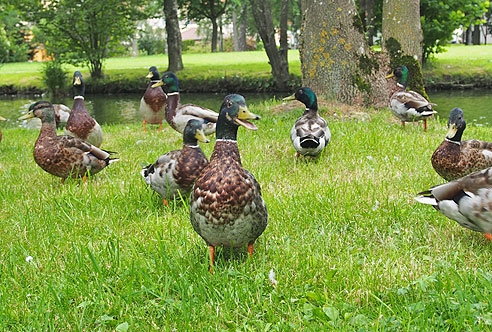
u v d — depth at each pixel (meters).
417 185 2.01
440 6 7.44
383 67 3.97
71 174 2.20
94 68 9.77
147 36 22.17
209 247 1.42
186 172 1.82
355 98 3.84
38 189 2.18
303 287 1.31
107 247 1.48
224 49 25.31
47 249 1.58
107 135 3.70
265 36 8.14
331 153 2.52
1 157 2.96
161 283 1.33
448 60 8.61
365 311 1.21
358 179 2.08
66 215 1.78
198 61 11.90
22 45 17.94
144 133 3.70
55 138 2.18
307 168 2.31
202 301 1.26
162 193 1.90
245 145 2.81
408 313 1.15
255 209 1.34
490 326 1.12
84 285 1.32
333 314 1.16
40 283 1.37
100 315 1.23
